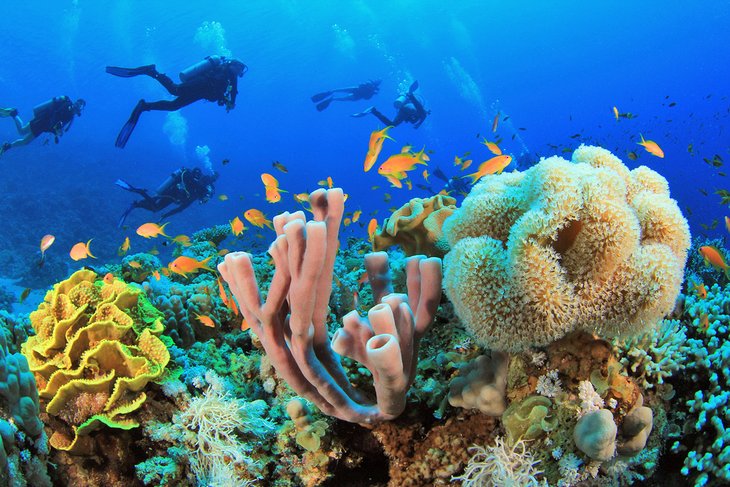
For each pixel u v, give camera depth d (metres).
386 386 1.92
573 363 2.09
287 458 2.52
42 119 12.73
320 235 1.68
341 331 1.98
